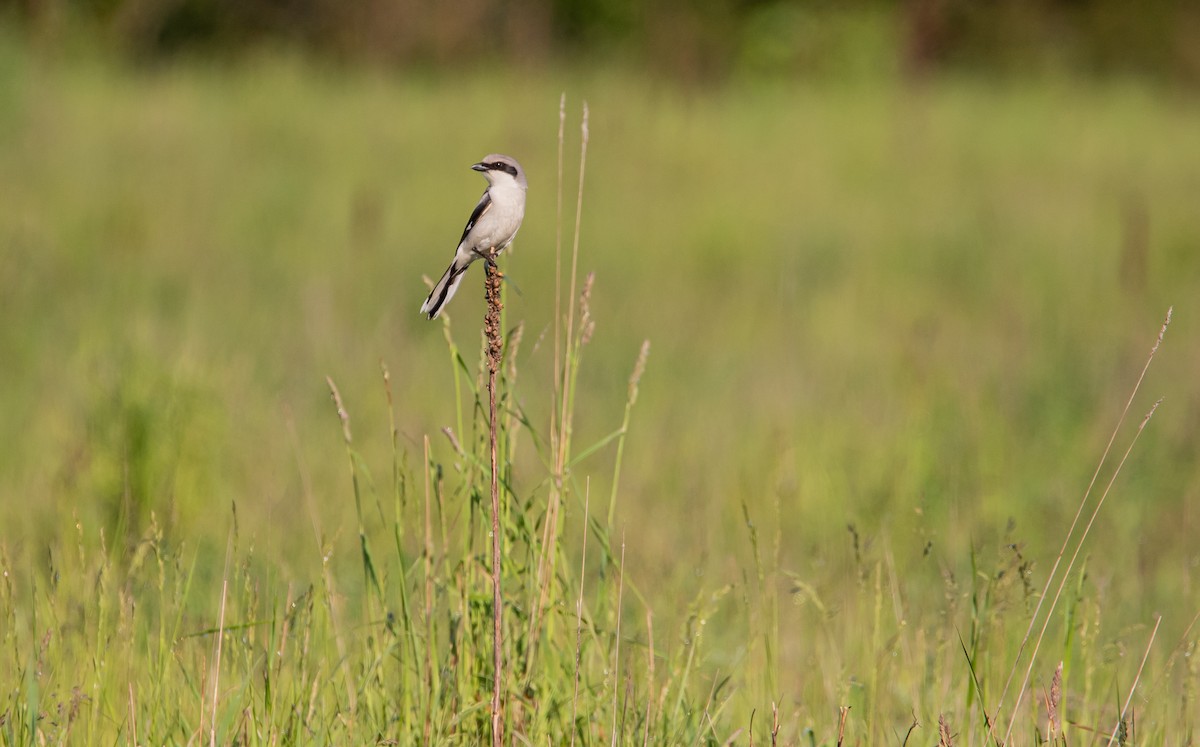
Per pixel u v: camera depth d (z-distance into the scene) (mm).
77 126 25594
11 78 25875
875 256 22188
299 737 6445
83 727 6730
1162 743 7086
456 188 24266
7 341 15164
